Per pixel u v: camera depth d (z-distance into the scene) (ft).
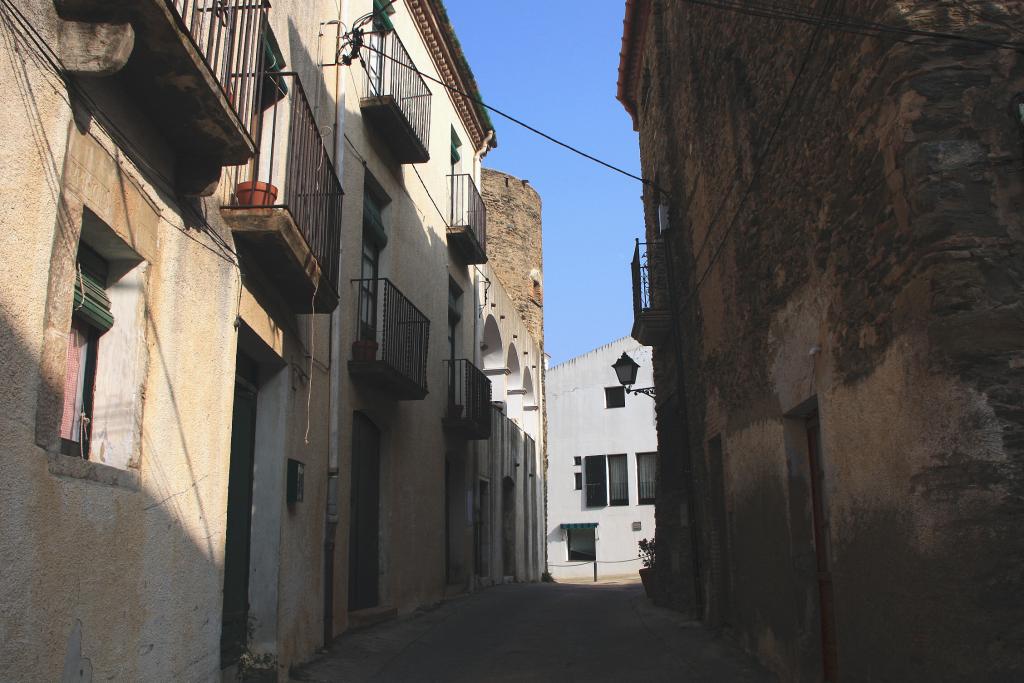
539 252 104.01
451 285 56.54
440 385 50.80
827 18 19.39
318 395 30.50
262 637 24.64
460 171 59.41
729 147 29.68
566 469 118.62
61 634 13.35
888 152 16.52
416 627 37.19
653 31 44.45
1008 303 14.66
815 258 21.11
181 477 18.44
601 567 114.01
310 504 29.17
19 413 12.28
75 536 13.85
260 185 22.56
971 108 15.55
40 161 12.81
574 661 29.76
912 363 15.88
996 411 14.25
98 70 13.57
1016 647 13.61
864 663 18.30
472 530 58.13
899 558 16.49
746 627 29.25
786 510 24.38
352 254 35.17
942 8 15.90
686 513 40.09
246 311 22.80
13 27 12.11
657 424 49.01
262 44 22.71
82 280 15.62
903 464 16.29
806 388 22.24
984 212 15.08
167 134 17.56
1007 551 13.84
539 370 95.09
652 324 43.04
